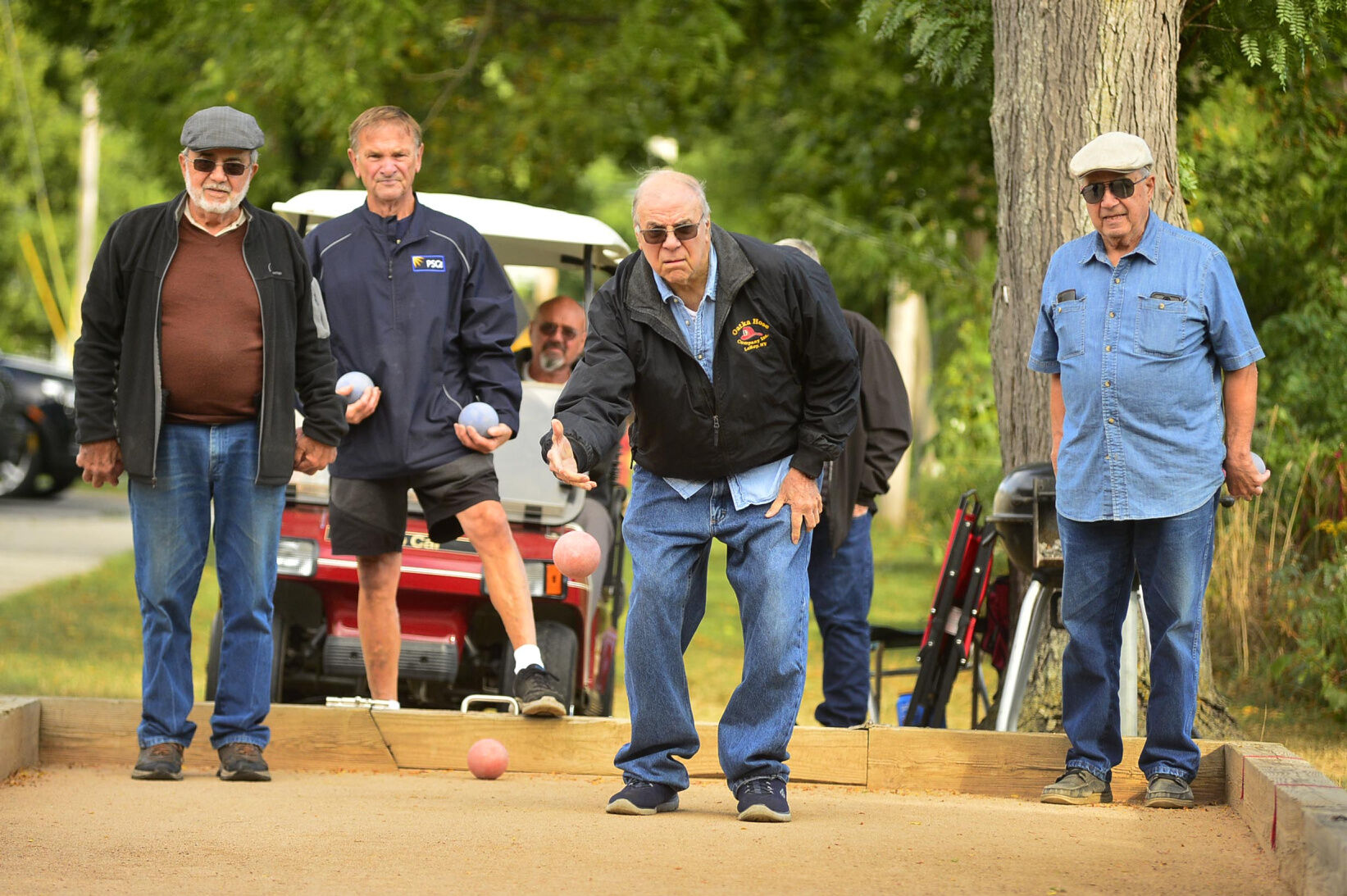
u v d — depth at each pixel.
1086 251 14.32
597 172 84.75
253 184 48.06
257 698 15.40
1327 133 26.80
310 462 15.55
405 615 18.97
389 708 16.52
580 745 16.19
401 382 16.20
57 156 117.25
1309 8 19.66
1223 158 27.89
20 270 120.19
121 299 14.91
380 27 38.94
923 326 73.00
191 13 39.97
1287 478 24.42
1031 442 18.88
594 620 19.66
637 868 10.94
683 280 12.46
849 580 18.30
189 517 15.14
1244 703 21.38
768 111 54.34
